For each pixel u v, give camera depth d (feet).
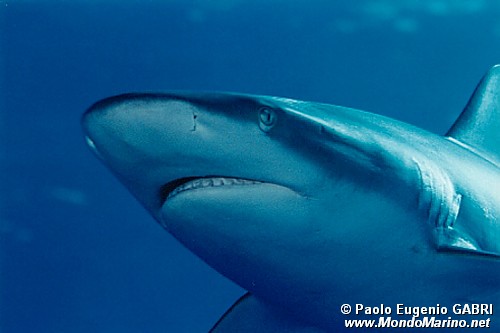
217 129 7.99
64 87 72.69
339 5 66.69
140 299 82.64
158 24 70.08
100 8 68.44
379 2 65.00
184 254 79.20
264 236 8.87
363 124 9.89
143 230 77.25
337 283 9.84
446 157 10.86
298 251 9.16
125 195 74.43
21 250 79.00
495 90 13.01
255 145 8.25
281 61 76.28
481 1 60.80
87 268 81.10
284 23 71.87
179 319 82.84
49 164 74.33
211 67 76.18
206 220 8.66
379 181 9.33
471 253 9.61
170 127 7.84
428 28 66.54
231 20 70.74
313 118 9.02
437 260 9.90
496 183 11.41
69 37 69.82
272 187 8.53
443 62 71.36
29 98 72.49
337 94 80.23
